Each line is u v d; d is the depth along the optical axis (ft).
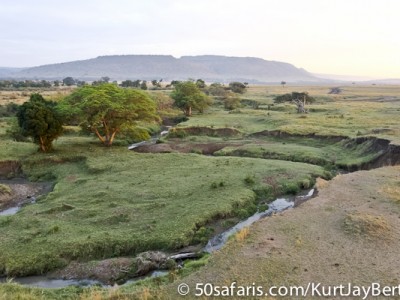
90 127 177.88
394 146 135.74
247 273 52.03
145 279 60.34
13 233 82.17
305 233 65.72
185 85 307.78
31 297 52.01
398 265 54.39
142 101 179.63
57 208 96.53
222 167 135.54
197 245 79.00
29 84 635.66
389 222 69.87
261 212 98.84
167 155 159.53
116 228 83.97
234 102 356.18
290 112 308.60
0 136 197.67
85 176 131.03
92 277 66.90
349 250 59.06
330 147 175.83
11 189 124.67
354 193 89.15
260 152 169.37
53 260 71.51
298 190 115.03
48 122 157.38
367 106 326.65
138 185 114.83
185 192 106.73
